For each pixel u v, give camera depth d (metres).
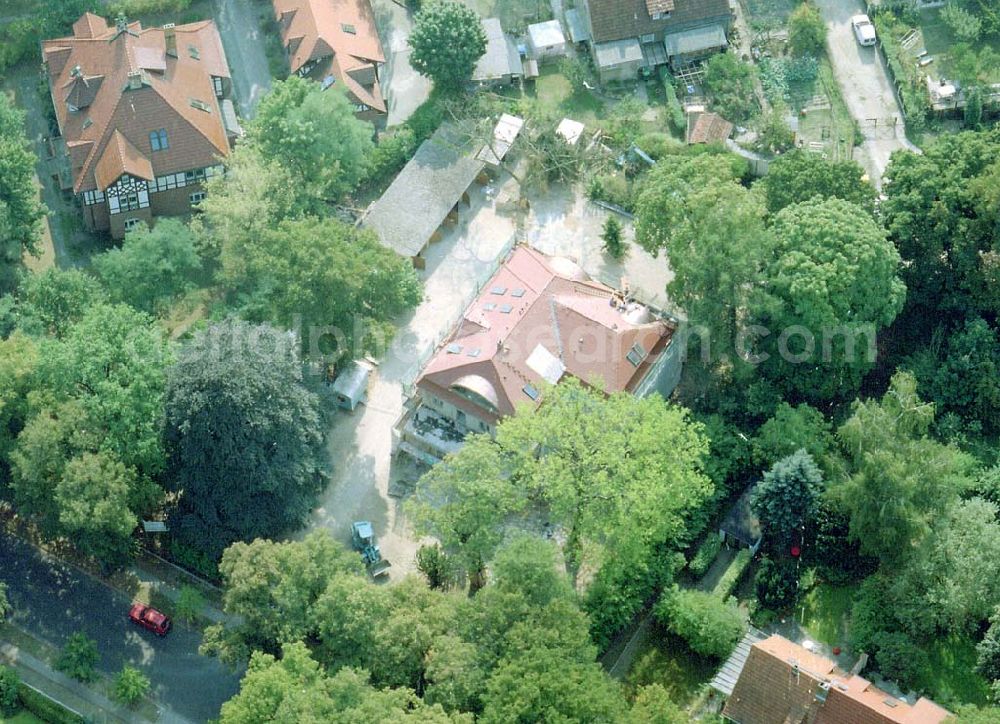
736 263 168.12
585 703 140.88
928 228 179.50
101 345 167.62
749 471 172.50
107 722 159.00
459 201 199.50
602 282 189.50
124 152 192.25
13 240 189.12
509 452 165.88
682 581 166.50
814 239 171.38
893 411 162.12
